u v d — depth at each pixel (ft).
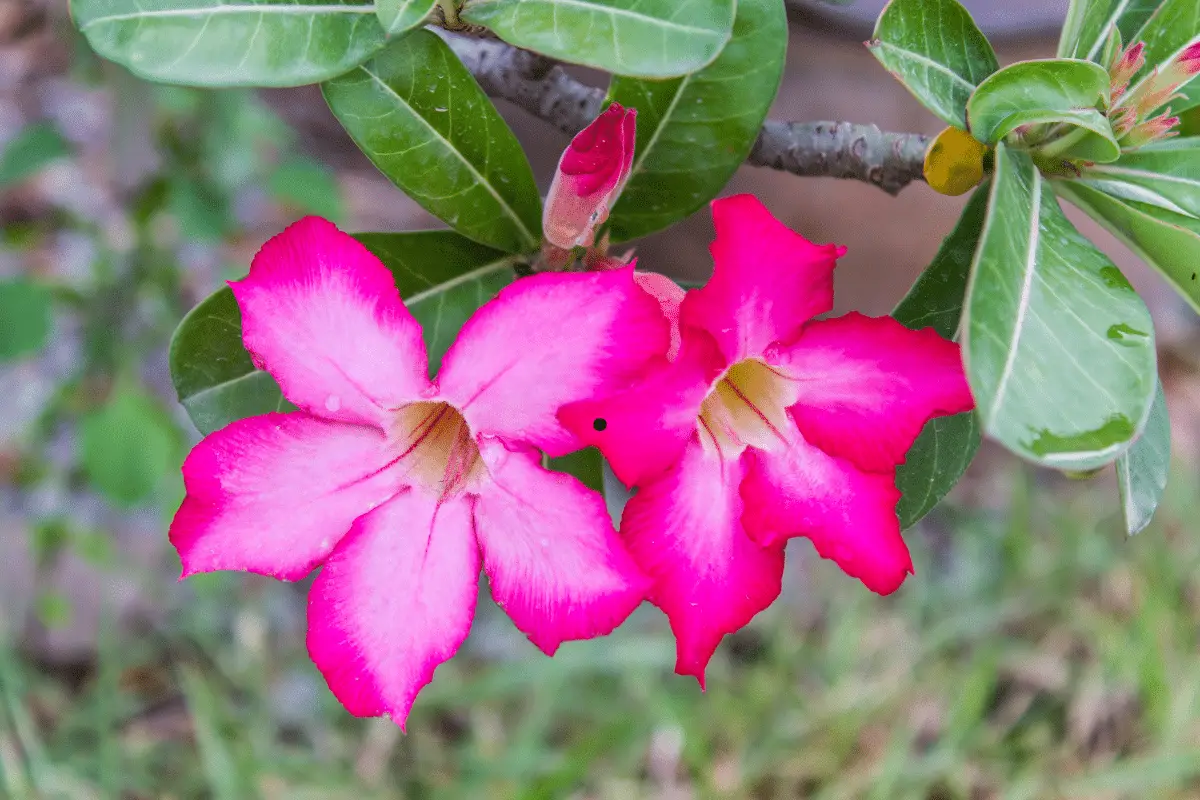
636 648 3.43
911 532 4.23
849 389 1.50
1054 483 4.41
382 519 1.51
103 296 2.95
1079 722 3.66
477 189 1.57
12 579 3.44
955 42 1.56
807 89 3.69
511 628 3.76
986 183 1.58
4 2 4.28
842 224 3.81
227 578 3.59
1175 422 4.55
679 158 1.58
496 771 3.22
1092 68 1.51
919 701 3.69
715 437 1.51
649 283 1.53
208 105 2.84
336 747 3.44
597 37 1.47
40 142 2.76
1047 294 1.47
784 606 3.90
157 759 3.34
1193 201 1.56
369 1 1.50
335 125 4.40
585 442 1.46
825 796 3.42
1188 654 3.80
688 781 3.45
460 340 1.49
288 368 1.50
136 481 2.63
